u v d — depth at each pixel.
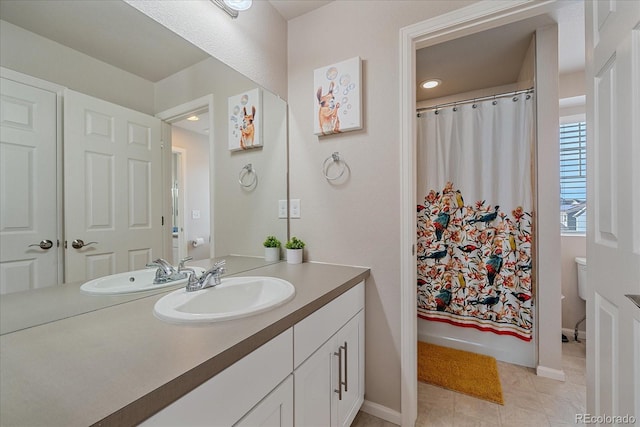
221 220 1.42
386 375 1.46
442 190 2.23
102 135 0.97
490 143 2.08
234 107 1.46
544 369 1.86
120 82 1.02
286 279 1.27
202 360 0.57
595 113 0.96
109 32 0.98
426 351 2.20
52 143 0.84
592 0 0.98
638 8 0.71
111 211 0.99
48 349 0.62
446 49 1.99
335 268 1.51
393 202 1.45
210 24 1.32
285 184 1.75
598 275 0.94
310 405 0.96
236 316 0.79
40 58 0.81
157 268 1.14
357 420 1.47
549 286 1.85
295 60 1.75
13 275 0.75
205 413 0.57
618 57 0.81
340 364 1.16
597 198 0.95
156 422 0.48
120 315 0.83
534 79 1.87
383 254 1.47
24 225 0.78
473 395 1.67
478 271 2.14
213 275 1.10
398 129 1.43
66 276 0.86
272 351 0.77
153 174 1.13
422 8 1.37
